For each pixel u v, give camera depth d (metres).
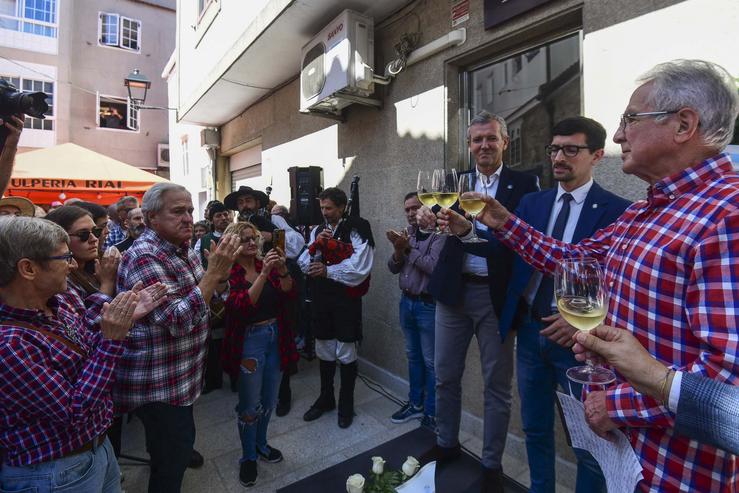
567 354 1.59
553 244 1.42
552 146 1.67
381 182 3.43
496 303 1.83
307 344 4.04
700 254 0.78
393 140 3.29
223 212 3.67
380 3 3.08
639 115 0.94
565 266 0.95
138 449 2.68
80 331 1.33
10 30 11.70
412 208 2.79
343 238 2.89
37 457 1.12
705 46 1.65
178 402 1.64
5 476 1.10
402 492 1.65
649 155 0.94
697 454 0.83
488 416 1.97
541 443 1.75
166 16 14.52
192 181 8.80
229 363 2.17
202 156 7.99
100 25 13.34
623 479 0.92
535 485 1.75
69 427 1.15
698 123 0.88
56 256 1.16
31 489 1.11
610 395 0.93
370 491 1.68
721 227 0.77
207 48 5.73
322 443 2.63
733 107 0.88
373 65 3.21
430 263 2.54
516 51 2.54
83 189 6.05
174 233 1.69
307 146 4.49
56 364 1.16
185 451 1.65
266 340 2.22
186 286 1.72
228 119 6.62
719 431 0.70
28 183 5.69
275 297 2.25
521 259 1.75
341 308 2.83
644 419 0.85
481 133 1.94
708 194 0.85
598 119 2.00
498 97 2.71
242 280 2.20
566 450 2.17
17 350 1.06
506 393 1.96
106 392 1.22
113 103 13.80
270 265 2.10
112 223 4.14
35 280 1.14
